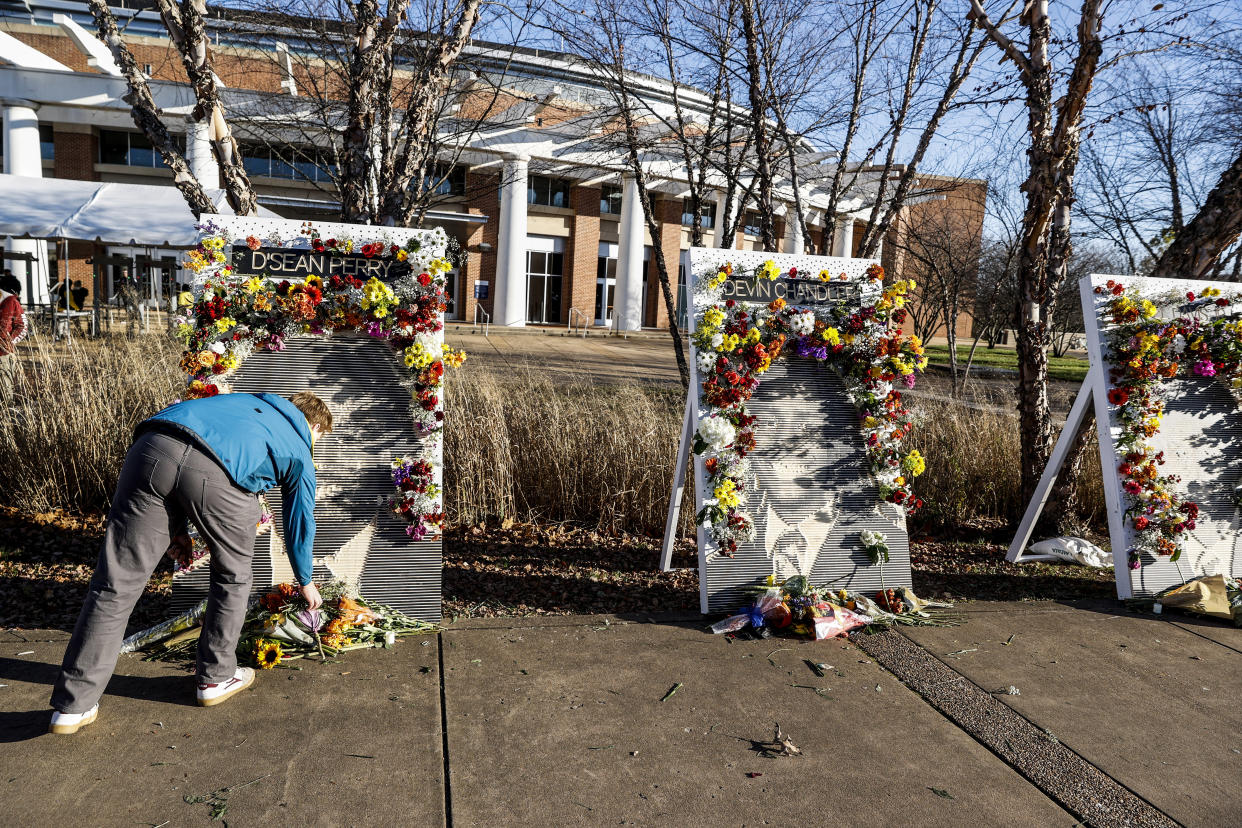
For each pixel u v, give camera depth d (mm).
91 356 6531
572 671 3465
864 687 3449
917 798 2625
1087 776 2785
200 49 4430
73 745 2682
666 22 6520
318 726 2896
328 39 6637
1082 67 5207
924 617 4270
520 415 6379
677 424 6574
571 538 5727
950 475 6562
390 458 3924
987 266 14430
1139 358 4820
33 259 14547
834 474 4578
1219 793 2707
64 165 22453
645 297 31750
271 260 3852
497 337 21953
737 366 4477
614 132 7488
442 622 3980
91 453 5469
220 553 2891
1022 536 5582
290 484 3049
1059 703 3350
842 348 4590
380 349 3969
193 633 3457
